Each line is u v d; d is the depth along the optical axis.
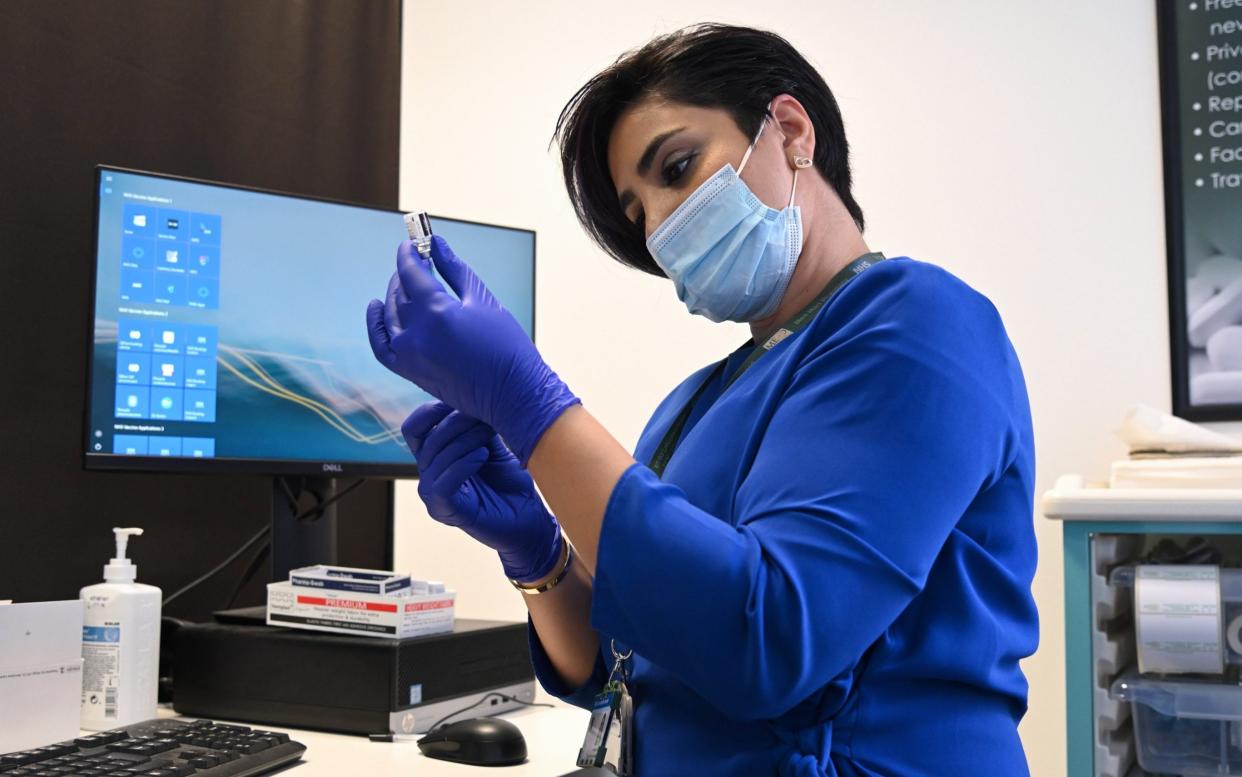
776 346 1.02
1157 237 2.04
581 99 1.15
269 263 1.75
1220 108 2.01
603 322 2.47
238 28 2.15
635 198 1.13
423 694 1.45
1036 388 2.10
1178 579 1.52
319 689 1.45
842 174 1.14
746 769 0.89
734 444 0.96
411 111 2.70
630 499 0.81
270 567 1.90
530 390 0.89
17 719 1.27
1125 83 2.09
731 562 0.78
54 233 1.79
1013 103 2.16
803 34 2.35
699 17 2.45
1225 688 1.49
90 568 1.82
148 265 1.63
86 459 1.56
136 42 1.95
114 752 1.12
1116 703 1.56
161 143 1.98
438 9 2.69
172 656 1.63
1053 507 1.53
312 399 1.77
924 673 0.88
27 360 1.74
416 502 2.58
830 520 0.80
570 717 1.60
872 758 0.86
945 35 2.22
